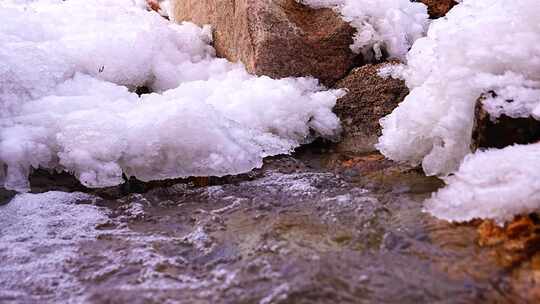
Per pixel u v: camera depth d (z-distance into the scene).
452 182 3.29
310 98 3.86
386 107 3.82
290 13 4.02
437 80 3.46
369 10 4.02
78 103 3.71
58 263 3.18
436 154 3.45
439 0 4.18
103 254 3.22
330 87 4.00
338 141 3.81
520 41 3.35
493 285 3.00
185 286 3.09
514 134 3.30
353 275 3.06
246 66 4.02
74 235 3.30
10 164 3.54
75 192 3.52
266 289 3.05
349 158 3.67
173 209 3.43
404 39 4.02
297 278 3.07
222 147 3.59
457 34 3.43
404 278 3.04
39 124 3.62
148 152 3.57
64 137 3.57
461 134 3.41
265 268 3.11
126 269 3.16
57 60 3.84
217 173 3.58
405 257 3.11
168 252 3.22
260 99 3.80
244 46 4.01
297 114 3.80
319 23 4.02
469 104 3.39
